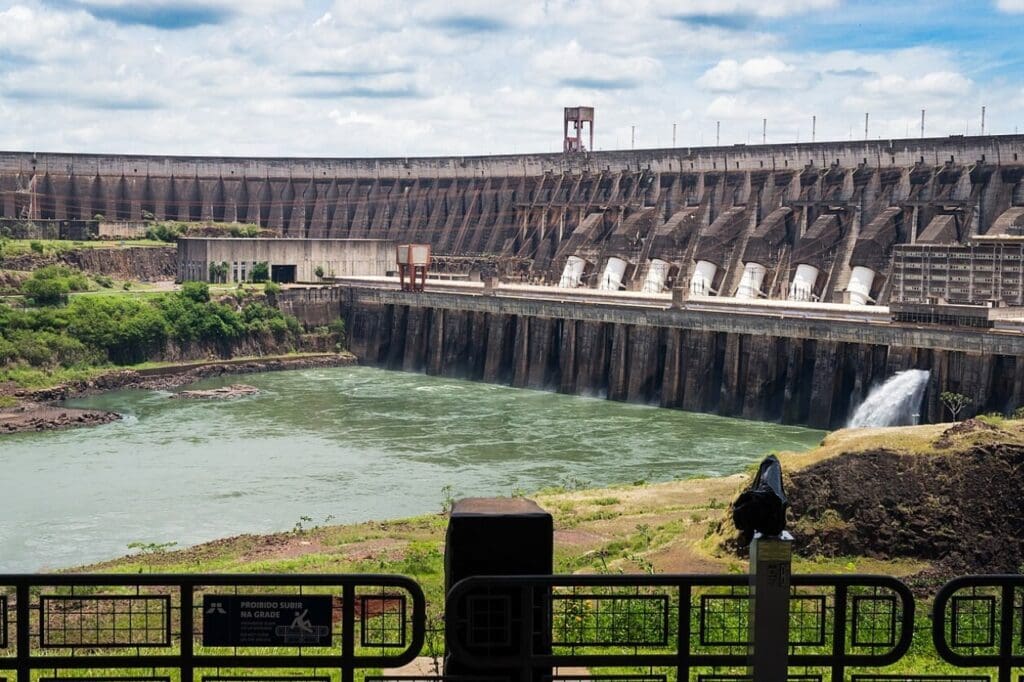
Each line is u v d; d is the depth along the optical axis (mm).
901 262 175375
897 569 68938
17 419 157625
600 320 186375
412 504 111625
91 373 192250
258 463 131250
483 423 159125
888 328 148500
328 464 130625
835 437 81500
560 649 43156
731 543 74188
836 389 155000
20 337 193625
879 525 71688
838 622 24531
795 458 78875
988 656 25125
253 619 24453
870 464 74875
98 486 119875
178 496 115500
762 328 162875
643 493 102875
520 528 24875
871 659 24547
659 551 76750
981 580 24938
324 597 24500
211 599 24375
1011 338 136000
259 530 102500
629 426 156750
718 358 171500
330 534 91812
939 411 142125
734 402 167250
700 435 149750
